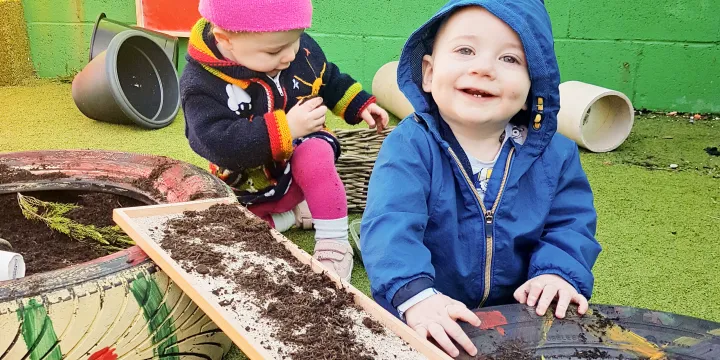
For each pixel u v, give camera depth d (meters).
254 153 1.58
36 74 4.03
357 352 0.88
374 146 2.15
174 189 1.47
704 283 1.65
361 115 1.90
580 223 1.23
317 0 3.55
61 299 0.98
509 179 1.21
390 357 0.88
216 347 1.22
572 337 1.02
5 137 2.84
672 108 3.40
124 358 1.06
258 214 1.80
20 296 0.96
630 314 1.08
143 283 1.07
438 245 1.21
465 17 1.17
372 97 1.91
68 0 3.87
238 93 1.65
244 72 1.63
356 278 1.69
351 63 3.65
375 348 0.90
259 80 1.66
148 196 1.48
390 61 3.59
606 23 3.32
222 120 1.62
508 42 1.15
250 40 1.55
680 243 1.88
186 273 1.05
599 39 3.35
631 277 1.67
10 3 3.81
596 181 2.40
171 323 1.11
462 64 1.16
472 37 1.15
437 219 1.20
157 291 1.09
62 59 4.01
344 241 1.67
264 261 1.13
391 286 1.06
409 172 1.17
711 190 2.32
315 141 1.69
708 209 2.14
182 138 2.90
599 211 2.12
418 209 1.15
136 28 3.44
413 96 1.27
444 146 1.20
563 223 1.25
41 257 1.48
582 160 2.66
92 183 1.54
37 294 0.97
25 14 3.94
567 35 3.37
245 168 1.65
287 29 1.53
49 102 3.50
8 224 1.56
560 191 1.26
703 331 1.03
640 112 3.42
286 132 1.58
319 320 0.96
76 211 1.55
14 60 3.88
